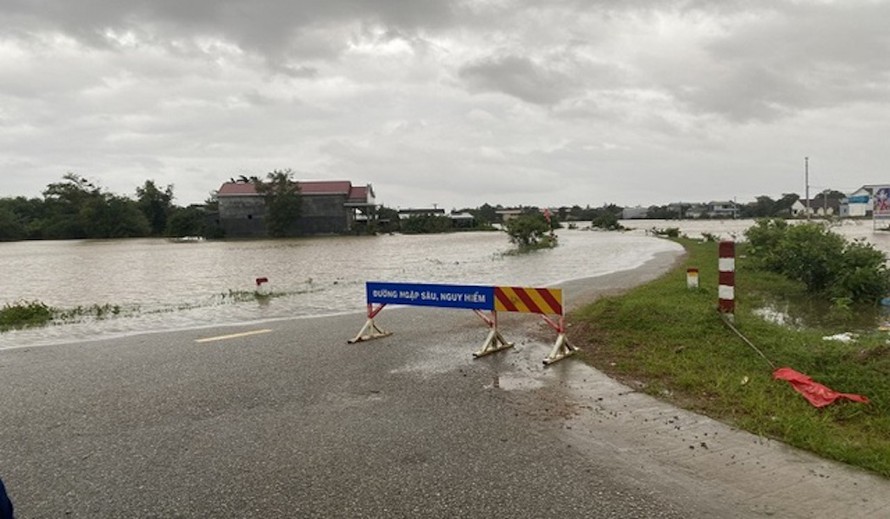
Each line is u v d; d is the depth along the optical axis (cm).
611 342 841
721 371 659
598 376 686
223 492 413
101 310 1498
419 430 525
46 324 1281
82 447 507
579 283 1747
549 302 795
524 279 1992
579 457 455
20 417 594
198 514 383
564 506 377
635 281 1734
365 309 1352
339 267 3028
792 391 582
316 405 604
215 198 11588
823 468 422
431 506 383
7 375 783
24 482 439
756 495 384
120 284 2414
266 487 419
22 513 389
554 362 758
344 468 447
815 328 1006
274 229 10300
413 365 766
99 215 11238
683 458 447
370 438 508
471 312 1199
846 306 1166
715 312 895
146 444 509
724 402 567
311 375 725
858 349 677
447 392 640
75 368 811
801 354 679
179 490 418
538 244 4538
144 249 6562
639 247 4012
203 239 10338
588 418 543
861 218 9375
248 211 10556
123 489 423
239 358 833
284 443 502
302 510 384
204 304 1573
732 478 411
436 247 5359
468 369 739
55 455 490
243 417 573
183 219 11044
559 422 535
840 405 537
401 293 936
